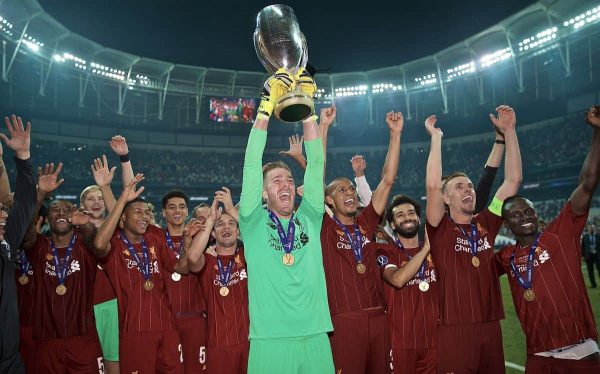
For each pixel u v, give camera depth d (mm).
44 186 3885
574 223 3455
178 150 33281
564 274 3389
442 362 3654
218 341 4074
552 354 3332
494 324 3703
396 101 33812
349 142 35250
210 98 32375
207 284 4219
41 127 28062
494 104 30109
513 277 3564
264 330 2777
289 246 2895
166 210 5066
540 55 27312
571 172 25703
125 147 5016
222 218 4285
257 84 32906
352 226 3951
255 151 2854
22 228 3561
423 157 33594
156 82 30406
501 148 4488
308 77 2688
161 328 4301
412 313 4043
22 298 4223
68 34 24875
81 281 4336
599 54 25953
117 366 4855
